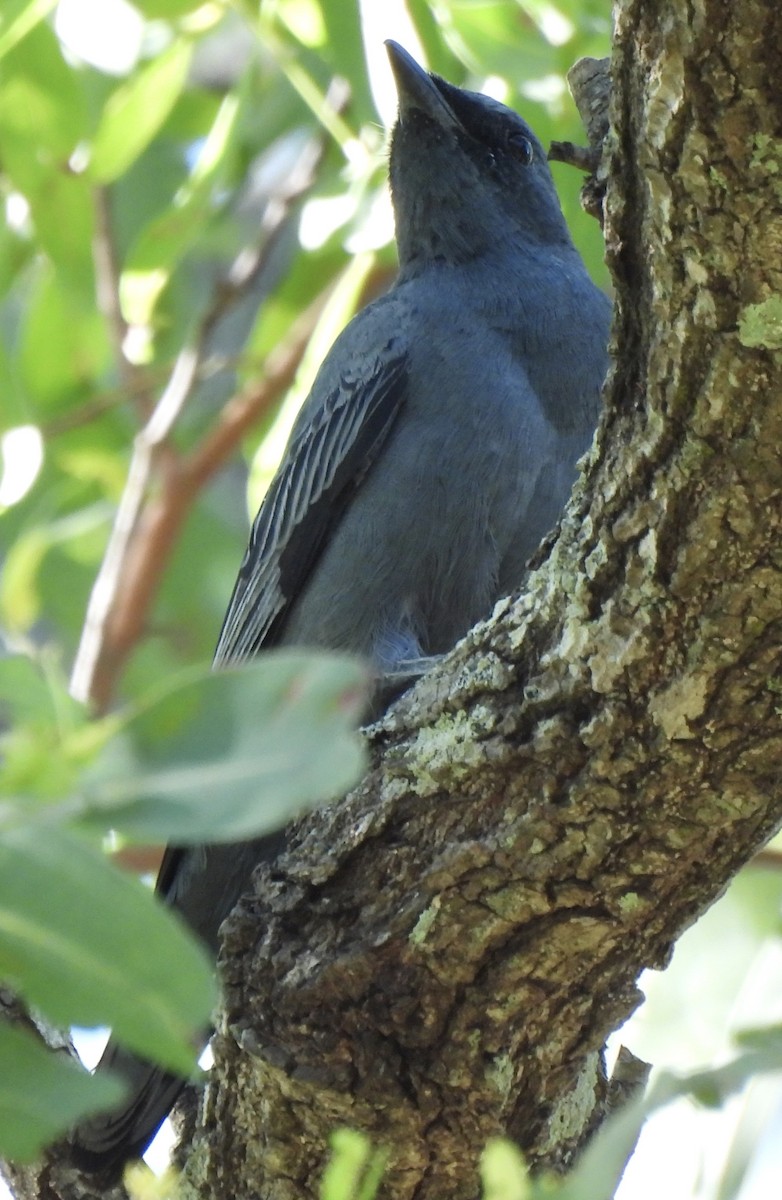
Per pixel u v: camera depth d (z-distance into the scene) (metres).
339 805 7.53
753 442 6.28
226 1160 7.98
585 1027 7.54
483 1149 7.57
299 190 15.20
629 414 6.71
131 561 14.59
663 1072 5.51
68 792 4.39
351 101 12.54
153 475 14.78
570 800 7.01
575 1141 7.94
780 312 6.02
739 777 6.83
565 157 7.45
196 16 11.93
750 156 5.80
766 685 6.62
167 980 4.30
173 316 15.84
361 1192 6.02
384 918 7.36
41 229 12.80
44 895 4.29
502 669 7.20
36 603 15.70
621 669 6.79
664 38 5.80
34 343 14.57
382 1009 7.38
